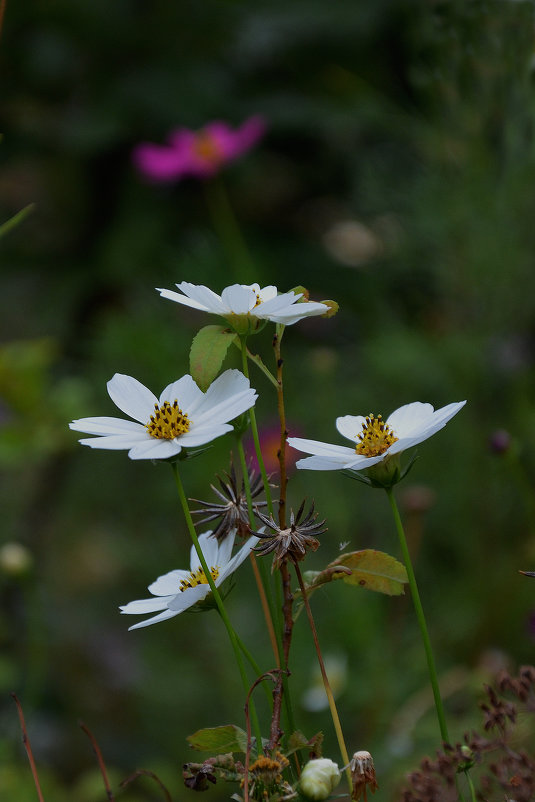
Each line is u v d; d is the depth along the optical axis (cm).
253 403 86
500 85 171
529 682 90
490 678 140
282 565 85
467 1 167
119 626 214
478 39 168
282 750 87
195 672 198
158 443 85
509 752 89
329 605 180
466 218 206
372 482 88
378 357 217
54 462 230
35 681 178
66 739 189
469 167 199
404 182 234
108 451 234
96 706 199
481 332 212
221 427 85
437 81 188
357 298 254
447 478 202
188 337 232
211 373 86
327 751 164
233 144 233
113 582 225
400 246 232
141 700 198
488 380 209
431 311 235
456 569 198
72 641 208
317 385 223
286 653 86
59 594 219
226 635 190
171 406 86
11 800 146
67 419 186
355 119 248
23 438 183
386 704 167
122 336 225
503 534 195
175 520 228
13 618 204
